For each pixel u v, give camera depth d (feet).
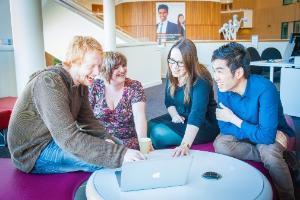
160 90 24.89
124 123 7.05
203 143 7.39
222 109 6.36
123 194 3.92
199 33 40.32
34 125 5.22
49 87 4.68
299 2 48.24
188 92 7.09
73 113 5.43
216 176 4.32
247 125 5.96
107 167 4.62
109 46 23.29
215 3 41.09
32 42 12.81
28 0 12.52
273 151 5.75
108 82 6.84
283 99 15.52
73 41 5.07
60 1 26.94
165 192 3.93
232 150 6.26
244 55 5.73
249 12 53.78
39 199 4.59
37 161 5.41
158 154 5.47
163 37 38.27
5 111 10.30
